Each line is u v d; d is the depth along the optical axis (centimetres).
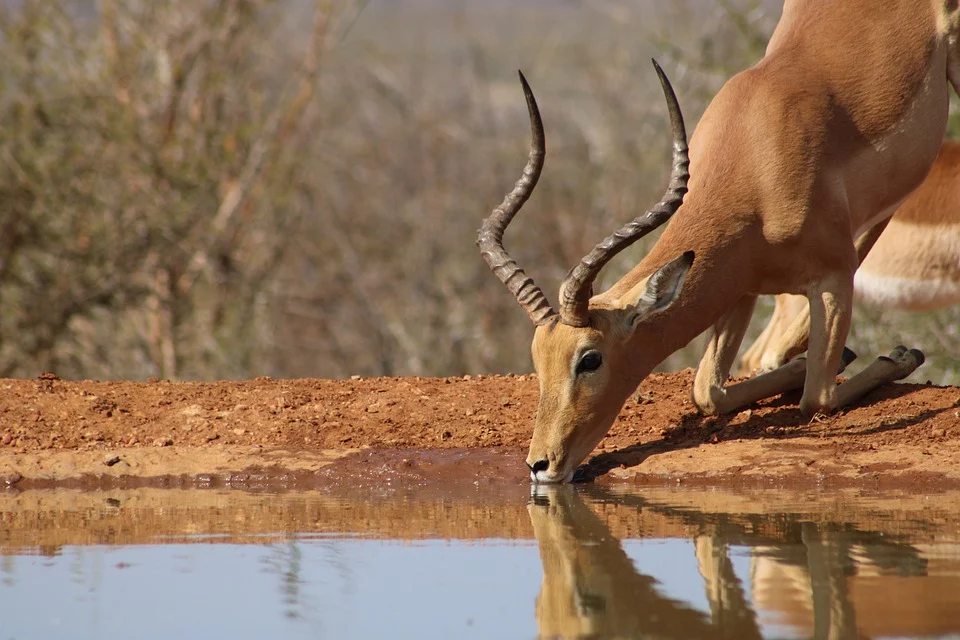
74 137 4712
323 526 1822
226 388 2591
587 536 1714
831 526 1738
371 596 1451
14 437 2347
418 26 7425
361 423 2375
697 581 1477
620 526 1772
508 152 5931
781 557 1572
